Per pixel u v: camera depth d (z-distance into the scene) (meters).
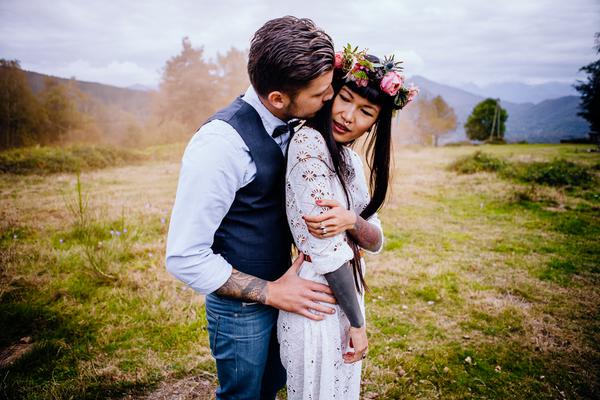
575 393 2.32
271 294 1.26
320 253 1.18
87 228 4.77
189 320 2.96
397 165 14.28
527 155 17.30
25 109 30.03
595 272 4.20
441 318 3.18
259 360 1.44
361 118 1.30
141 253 4.36
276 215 1.32
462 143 40.72
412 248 4.95
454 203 7.62
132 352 2.58
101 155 13.85
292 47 1.03
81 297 3.35
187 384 2.28
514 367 2.55
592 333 2.98
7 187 8.61
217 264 1.21
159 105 42.91
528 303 3.47
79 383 2.23
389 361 2.56
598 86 30.09
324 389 1.33
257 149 1.18
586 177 9.41
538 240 5.31
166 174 11.66
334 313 1.34
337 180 1.30
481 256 4.66
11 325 2.87
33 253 4.21
